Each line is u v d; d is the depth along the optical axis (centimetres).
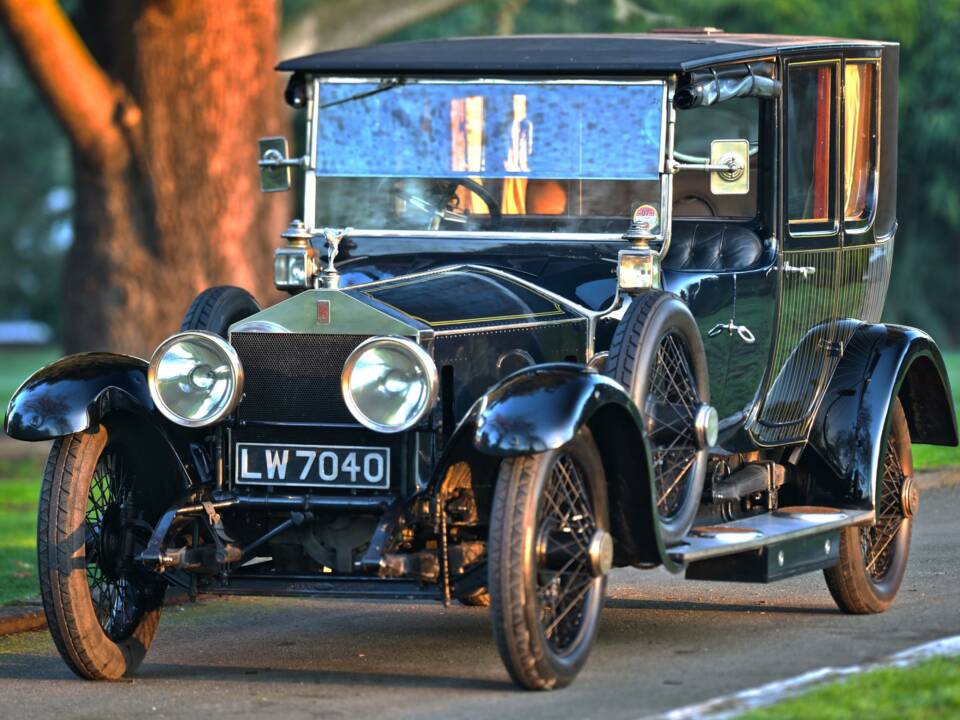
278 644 1952
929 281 7969
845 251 2136
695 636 1906
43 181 12075
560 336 1777
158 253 4469
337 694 1658
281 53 5000
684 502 1773
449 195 1967
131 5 4394
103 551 1773
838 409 2073
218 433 1706
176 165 4444
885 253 2264
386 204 1986
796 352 2045
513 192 1947
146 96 4409
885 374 2083
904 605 2098
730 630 1944
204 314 1916
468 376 1691
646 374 1698
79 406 1689
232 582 1700
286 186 2041
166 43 4406
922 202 7600
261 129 4556
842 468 2041
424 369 1609
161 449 1753
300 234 1906
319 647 1925
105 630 1773
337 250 1944
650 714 1492
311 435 1683
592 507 1656
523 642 1570
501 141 1955
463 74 1967
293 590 1677
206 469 1747
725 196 2133
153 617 1812
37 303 12638
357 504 1653
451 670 1764
